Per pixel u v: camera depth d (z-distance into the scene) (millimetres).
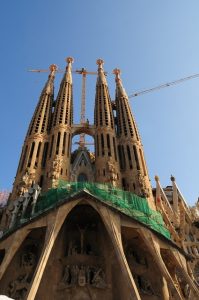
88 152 52469
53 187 39688
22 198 36969
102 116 55156
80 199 33562
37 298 30141
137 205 36156
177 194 60906
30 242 34938
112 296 31047
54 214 32562
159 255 30672
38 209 35094
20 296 30625
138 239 34781
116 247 29688
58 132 50531
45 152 49125
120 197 36469
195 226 47500
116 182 43531
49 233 30578
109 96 61688
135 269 33531
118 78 68562
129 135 52562
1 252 33438
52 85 63688
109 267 33219
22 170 44625
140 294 31391
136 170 46438
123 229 33312
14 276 32500
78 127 54031
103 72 69438
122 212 32844
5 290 31203
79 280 31375
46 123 53656
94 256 34375
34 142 49281
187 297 33781
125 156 49281
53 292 31219
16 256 33938
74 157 52094
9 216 37406
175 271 35281
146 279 33062
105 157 47375
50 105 58594
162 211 46875
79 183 36438
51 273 32344
